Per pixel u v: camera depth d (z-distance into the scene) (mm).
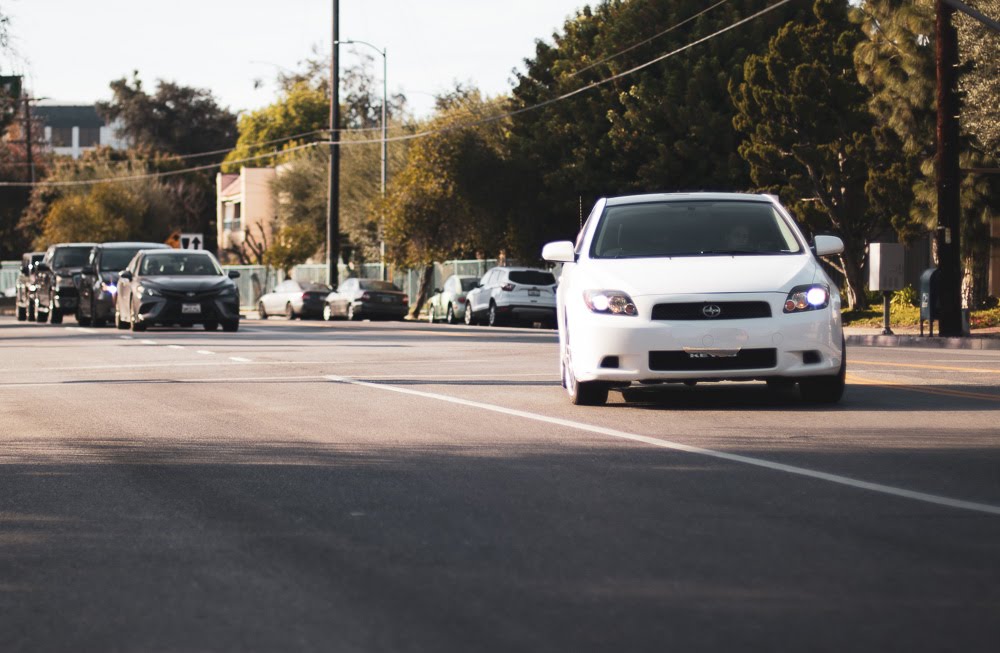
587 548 10414
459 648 7773
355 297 81062
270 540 10961
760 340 18922
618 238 20844
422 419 19047
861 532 10883
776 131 58594
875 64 52156
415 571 9742
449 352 34688
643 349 19016
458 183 85000
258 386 24938
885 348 38906
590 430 17438
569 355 20609
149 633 8281
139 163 163500
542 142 81000
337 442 16812
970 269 53625
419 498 12766
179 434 17984
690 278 19312
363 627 8273
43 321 67750
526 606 8695
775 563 9812
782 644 7797
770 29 72250
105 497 13203
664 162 70875
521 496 12758
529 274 67062
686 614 8445
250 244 137500
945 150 44281
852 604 8648
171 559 10328
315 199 124000
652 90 72500
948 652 7629
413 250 87875
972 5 48969
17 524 11891
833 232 60188
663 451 15461
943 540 10570
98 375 28328
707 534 10867
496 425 18156
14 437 17969
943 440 16172
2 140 174750
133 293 50219
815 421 18047
